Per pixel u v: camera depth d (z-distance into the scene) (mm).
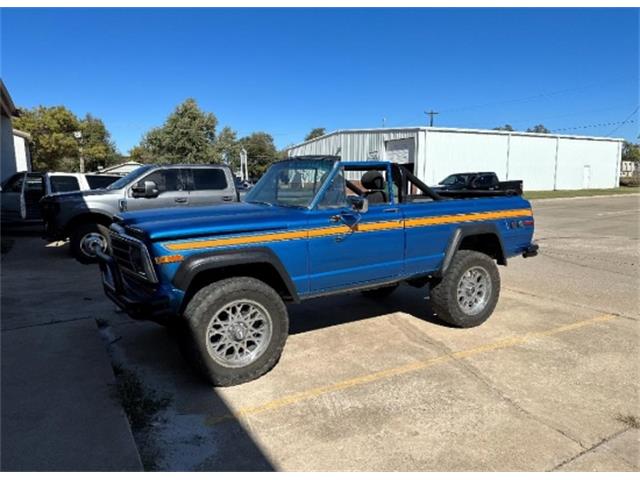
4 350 4668
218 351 3992
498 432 3355
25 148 26047
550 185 38406
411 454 3109
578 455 3094
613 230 14758
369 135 35250
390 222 4809
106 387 3896
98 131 67812
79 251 9727
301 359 4641
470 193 6449
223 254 3904
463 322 5441
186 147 44719
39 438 3174
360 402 3789
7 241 12352
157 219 4148
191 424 3479
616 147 42312
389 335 5312
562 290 7297
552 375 4270
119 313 6020
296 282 4312
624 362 4551
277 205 4766
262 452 3141
